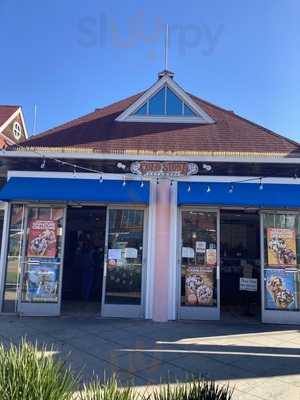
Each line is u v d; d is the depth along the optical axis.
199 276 9.83
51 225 10.05
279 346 7.57
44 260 9.94
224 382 5.66
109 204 10.01
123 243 9.91
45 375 3.43
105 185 9.84
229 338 8.06
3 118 24.42
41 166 10.05
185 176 9.96
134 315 9.66
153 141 11.36
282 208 9.82
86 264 12.10
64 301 11.73
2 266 9.94
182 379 5.72
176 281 9.74
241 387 5.50
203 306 9.73
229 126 12.77
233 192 9.65
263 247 9.84
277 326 9.24
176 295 9.70
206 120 12.89
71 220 12.68
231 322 9.52
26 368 3.42
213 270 9.85
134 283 9.78
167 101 13.16
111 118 13.35
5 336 7.86
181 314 9.66
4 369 3.41
